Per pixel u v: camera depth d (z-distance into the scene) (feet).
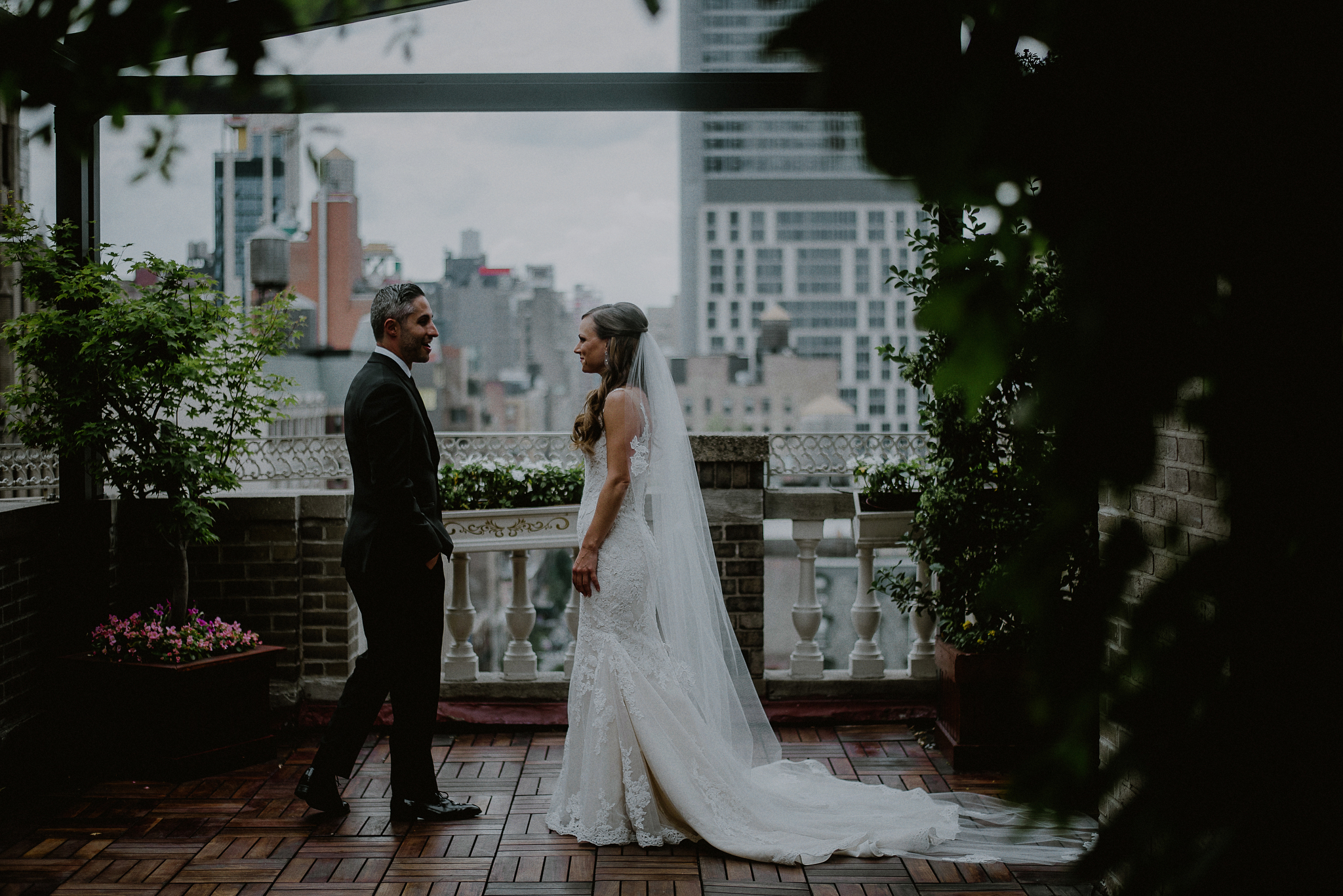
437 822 11.26
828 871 10.06
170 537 13.24
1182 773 2.82
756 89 12.87
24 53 3.80
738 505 14.78
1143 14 2.68
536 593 176.04
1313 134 2.71
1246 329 2.74
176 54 3.96
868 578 15.03
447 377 247.50
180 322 12.59
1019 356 2.77
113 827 11.03
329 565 14.66
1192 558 2.88
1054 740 2.96
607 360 11.53
